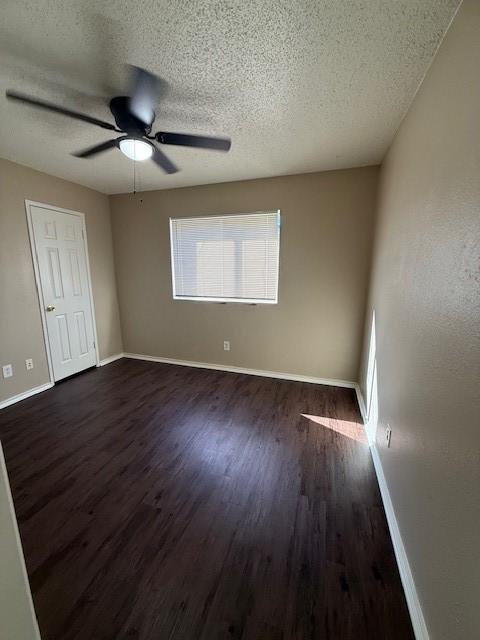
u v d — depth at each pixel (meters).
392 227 1.96
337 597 1.13
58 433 2.27
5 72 1.43
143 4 1.06
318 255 3.06
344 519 1.49
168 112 1.80
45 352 3.08
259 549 1.33
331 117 1.85
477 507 0.74
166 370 3.67
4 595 0.65
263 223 3.20
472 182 0.87
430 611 0.95
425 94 1.39
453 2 1.03
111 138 2.15
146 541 1.37
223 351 3.67
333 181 2.88
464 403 0.84
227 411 2.62
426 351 1.17
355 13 1.10
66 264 3.27
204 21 1.14
